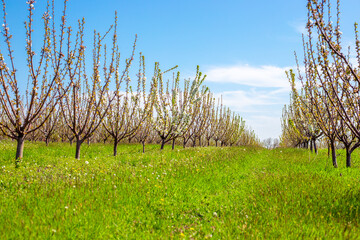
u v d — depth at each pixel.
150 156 13.06
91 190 6.26
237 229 4.58
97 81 13.16
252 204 6.13
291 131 28.58
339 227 4.53
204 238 4.44
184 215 5.69
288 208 5.61
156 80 17.36
